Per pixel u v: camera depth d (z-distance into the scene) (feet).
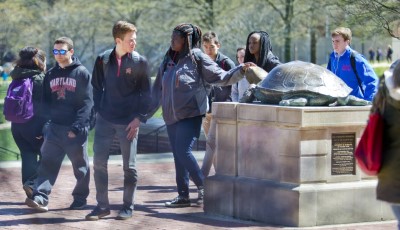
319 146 26.37
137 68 27.76
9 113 31.14
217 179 28.96
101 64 28.12
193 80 29.76
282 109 26.45
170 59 30.53
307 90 26.81
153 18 126.72
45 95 30.25
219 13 118.21
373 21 61.21
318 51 177.17
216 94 34.86
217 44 34.53
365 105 27.48
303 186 26.18
